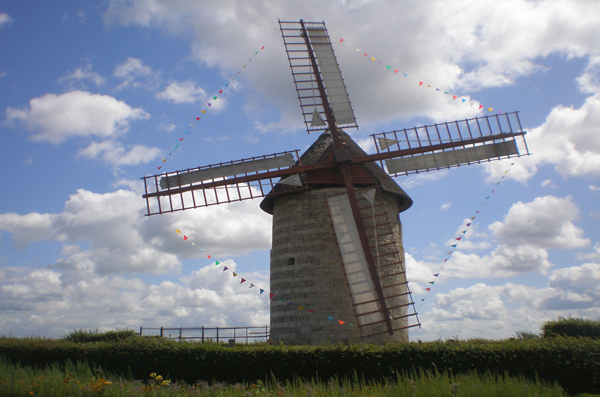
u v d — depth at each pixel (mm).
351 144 24844
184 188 22328
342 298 21719
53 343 17016
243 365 15531
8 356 16453
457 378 12945
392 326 21812
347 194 22141
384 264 22531
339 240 21453
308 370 15188
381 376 14656
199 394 12148
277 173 22453
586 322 21922
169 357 15898
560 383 14219
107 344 16688
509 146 23062
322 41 25750
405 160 23000
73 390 11906
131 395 11688
